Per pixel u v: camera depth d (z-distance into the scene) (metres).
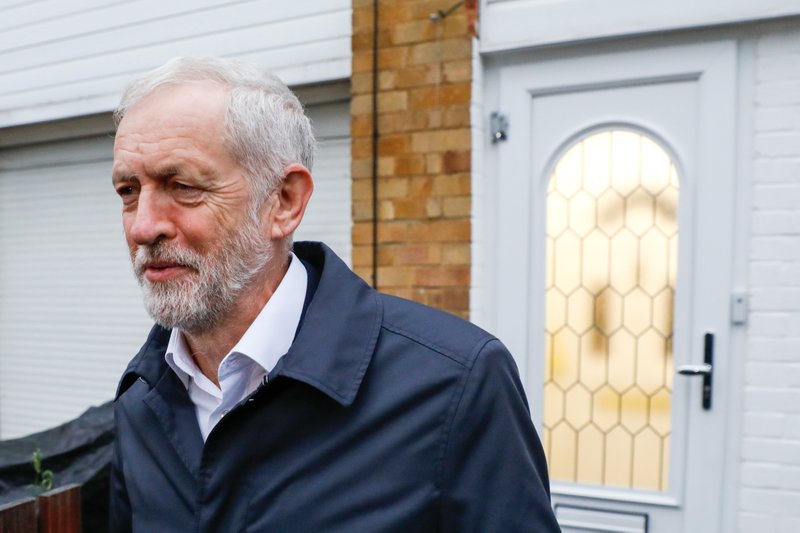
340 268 1.02
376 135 2.49
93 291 3.69
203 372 1.04
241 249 0.91
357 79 2.52
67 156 3.72
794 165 2.03
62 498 1.55
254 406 0.90
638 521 2.23
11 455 2.12
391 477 0.86
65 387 3.80
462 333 0.96
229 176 0.88
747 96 2.08
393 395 0.90
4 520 1.42
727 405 2.11
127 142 0.88
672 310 2.20
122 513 1.21
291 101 0.99
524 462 0.90
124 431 1.12
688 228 2.16
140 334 3.55
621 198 2.26
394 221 2.47
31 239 3.89
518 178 2.38
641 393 2.24
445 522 0.88
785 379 2.05
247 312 0.97
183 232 0.88
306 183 0.99
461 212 2.36
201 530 0.91
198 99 0.87
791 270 2.04
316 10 2.75
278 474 0.89
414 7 2.41
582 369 2.32
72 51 3.41
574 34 2.22
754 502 2.09
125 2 3.22
